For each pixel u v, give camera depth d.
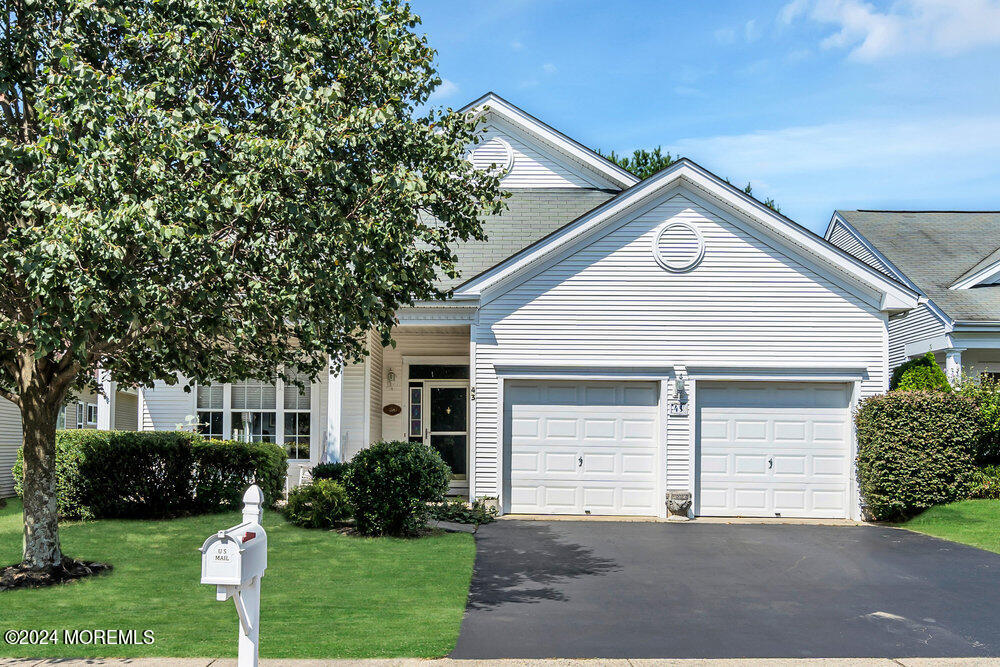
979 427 15.79
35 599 8.96
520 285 16.12
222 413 18.28
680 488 15.82
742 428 16.14
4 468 17.70
